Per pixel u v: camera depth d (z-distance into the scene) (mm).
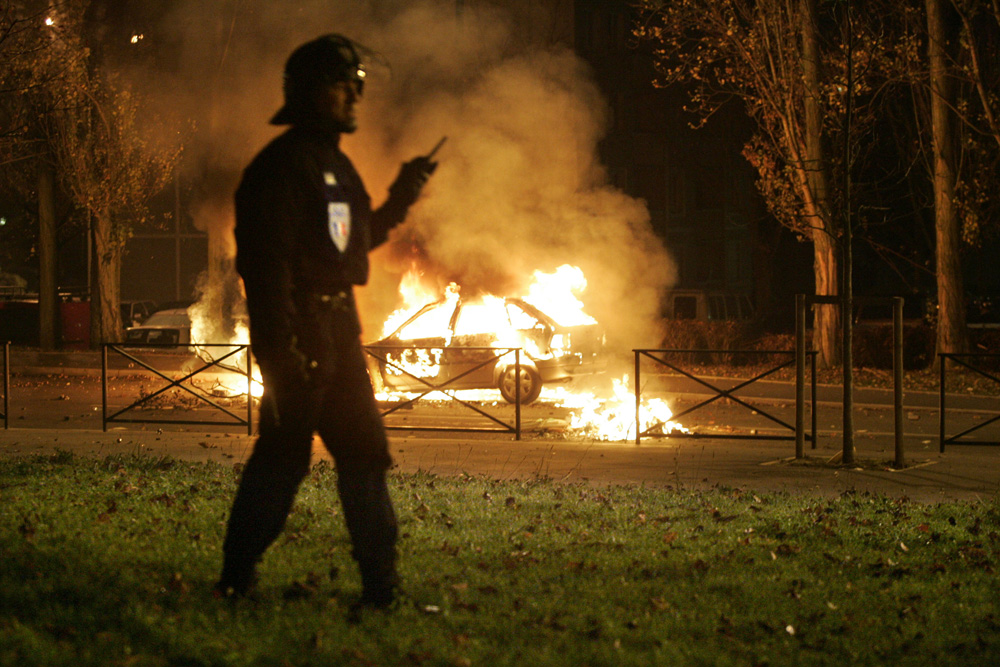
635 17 38062
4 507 5500
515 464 8719
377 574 3869
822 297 9102
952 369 19797
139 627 3438
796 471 8555
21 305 35750
